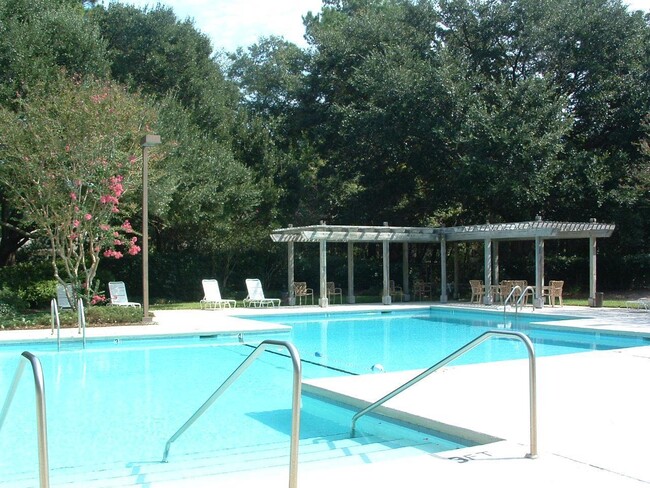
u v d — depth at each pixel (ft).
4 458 19.20
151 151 56.49
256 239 89.15
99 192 49.06
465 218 95.30
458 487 13.43
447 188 89.20
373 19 95.55
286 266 91.66
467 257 97.66
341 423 23.02
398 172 93.91
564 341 46.11
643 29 83.87
